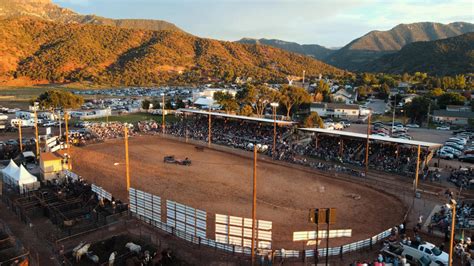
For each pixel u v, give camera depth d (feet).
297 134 248.52
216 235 90.27
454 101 422.82
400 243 88.33
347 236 97.35
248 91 393.91
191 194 131.34
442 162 190.39
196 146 229.25
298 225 104.53
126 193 130.00
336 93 547.49
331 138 223.10
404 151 190.60
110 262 79.71
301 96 402.93
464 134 283.38
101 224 102.94
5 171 137.90
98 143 232.32
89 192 124.88
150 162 182.91
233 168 174.81
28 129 273.95
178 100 421.59
